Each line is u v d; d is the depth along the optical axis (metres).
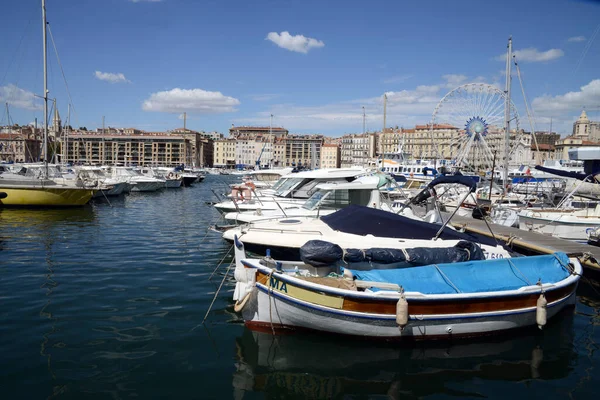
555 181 38.53
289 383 6.78
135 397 6.27
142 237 18.64
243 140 178.38
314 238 11.25
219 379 6.84
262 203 18.89
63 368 6.99
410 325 8.02
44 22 31.14
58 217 24.17
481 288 8.70
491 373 7.32
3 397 6.13
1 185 26.20
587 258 12.27
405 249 9.82
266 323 8.50
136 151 163.12
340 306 7.83
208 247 16.70
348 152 173.88
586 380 7.18
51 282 11.54
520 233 16.61
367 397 6.48
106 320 9.03
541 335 8.94
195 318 9.28
